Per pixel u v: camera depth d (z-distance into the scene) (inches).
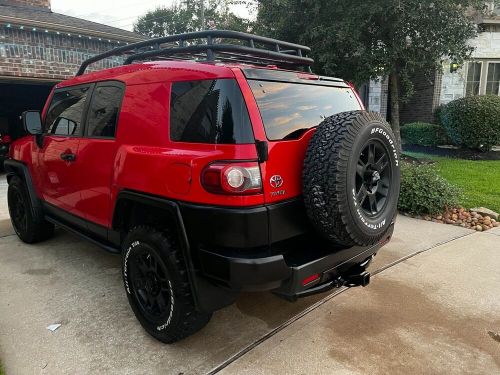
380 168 103.7
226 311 121.4
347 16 297.1
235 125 86.4
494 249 169.8
